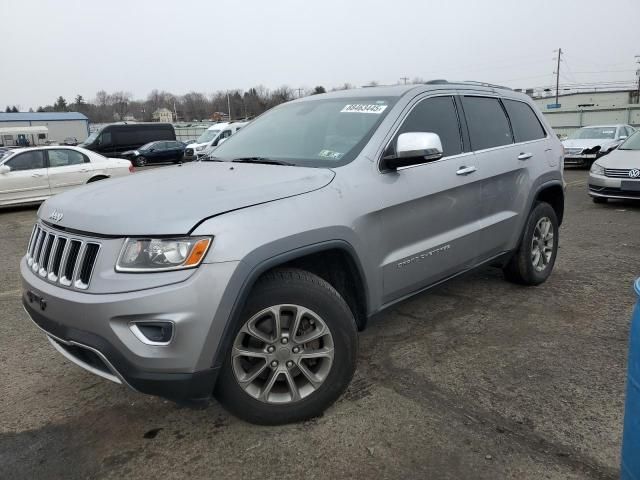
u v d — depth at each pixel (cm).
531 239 466
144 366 231
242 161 347
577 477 235
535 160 461
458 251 375
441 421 279
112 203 262
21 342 401
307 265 295
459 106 401
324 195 281
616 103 6356
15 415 298
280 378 271
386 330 401
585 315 423
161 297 226
